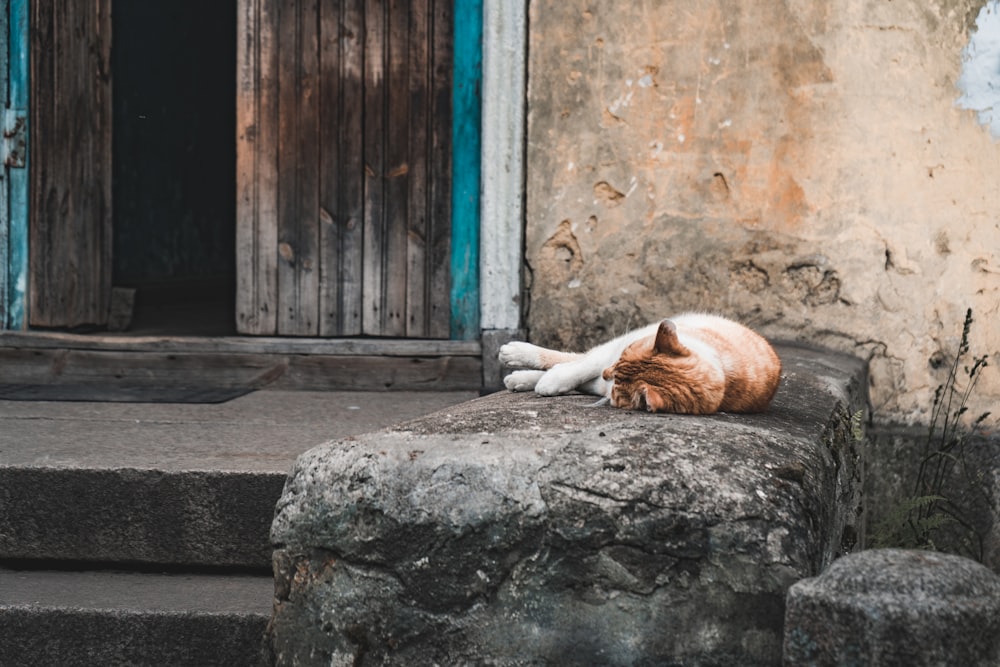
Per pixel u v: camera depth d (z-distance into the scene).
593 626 2.46
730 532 2.43
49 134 5.62
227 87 12.34
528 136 5.20
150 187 10.79
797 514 2.49
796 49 5.01
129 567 3.51
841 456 3.31
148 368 5.49
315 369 5.44
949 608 2.06
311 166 5.57
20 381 5.50
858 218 5.04
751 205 5.10
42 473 3.47
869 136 5.00
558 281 5.25
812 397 3.73
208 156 12.02
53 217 5.66
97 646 3.07
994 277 5.04
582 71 5.14
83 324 5.90
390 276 5.55
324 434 4.14
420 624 2.55
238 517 3.43
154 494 3.45
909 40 4.97
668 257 5.15
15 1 5.56
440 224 5.50
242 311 5.64
